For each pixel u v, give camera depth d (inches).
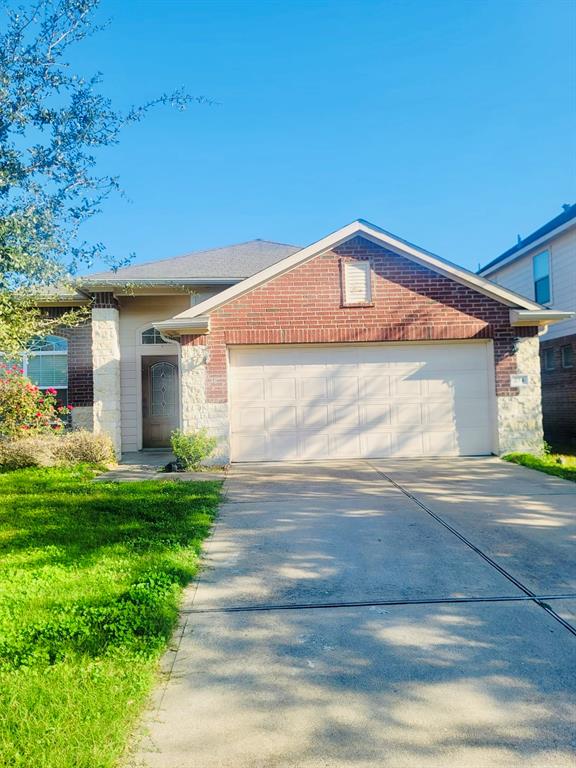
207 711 110.0
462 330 430.0
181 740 100.5
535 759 94.8
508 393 431.8
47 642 132.0
